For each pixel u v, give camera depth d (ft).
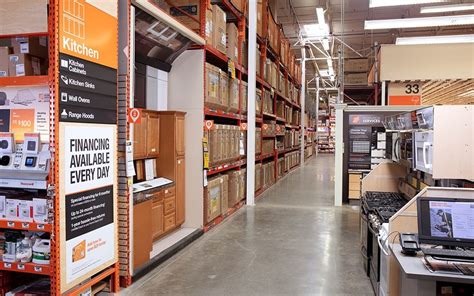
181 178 17.10
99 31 10.24
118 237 11.51
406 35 44.42
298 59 58.13
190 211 17.61
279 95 38.09
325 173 45.11
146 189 13.75
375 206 13.20
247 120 25.27
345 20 45.37
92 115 9.98
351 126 25.48
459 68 26.61
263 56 29.32
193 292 11.25
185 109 17.42
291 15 43.98
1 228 9.81
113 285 11.08
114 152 11.00
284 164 42.52
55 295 8.80
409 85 28.12
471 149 9.37
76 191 9.40
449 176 9.48
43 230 8.88
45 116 9.53
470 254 7.54
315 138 82.43
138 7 12.06
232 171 23.53
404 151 12.89
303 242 16.62
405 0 19.89
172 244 15.07
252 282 12.07
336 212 23.09
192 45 17.16
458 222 7.71
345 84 57.72
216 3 20.65
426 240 7.73
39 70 9.95
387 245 9.08
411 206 8.95
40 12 8.77
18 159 9.21
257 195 28.96
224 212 20.90
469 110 9.32
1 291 9.98
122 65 11.35
